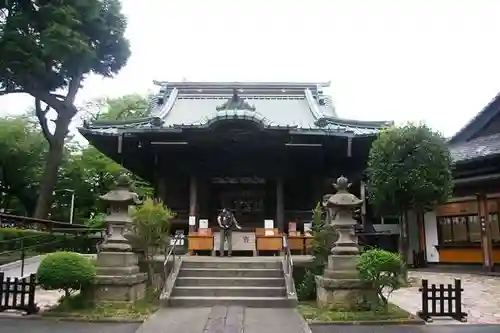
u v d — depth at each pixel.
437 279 15.22
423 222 21.52
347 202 9.99
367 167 19.03
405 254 17.48
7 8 22.08
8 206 36.38
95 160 32.47
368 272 8.61
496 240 18.80
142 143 18.17
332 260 9.69
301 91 24.12
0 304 9.09
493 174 18.61
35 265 15.96
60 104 24.81
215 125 17.20
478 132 22.14
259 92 24.09
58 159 24.64
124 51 26.62
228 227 15.03
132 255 10.27
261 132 17.50
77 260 9.00
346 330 7.79
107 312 8.87
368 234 19.48
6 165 32.53
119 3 25.73
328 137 17.73
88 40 24.00
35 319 8.54
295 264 11.85
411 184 15.30
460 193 19.88
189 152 18.86
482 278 15.56
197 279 10.95
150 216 11.34
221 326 7.67
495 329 7.90
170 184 19.73
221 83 24.27
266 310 9.39
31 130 34.41
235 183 19.59
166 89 24.16
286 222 19.25
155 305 9.79
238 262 11.84
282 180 19.06
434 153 15.65
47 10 21.98
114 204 10.25
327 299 9.38
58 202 35.97
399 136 15.87
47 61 23.17
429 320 8.62
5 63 21.95
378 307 9.01
